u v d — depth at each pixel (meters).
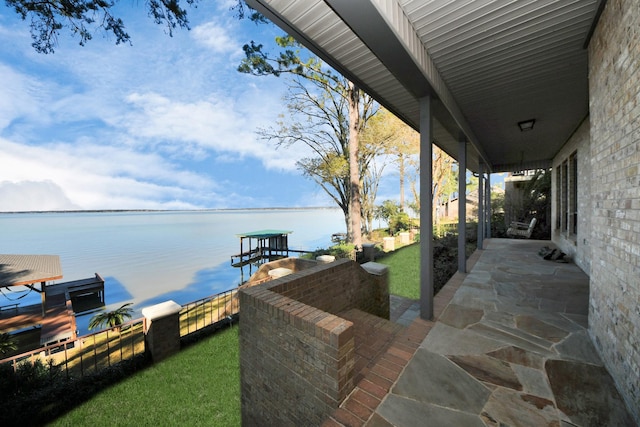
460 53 2.65
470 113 4.32
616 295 2.10
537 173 12.20
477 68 2.94
